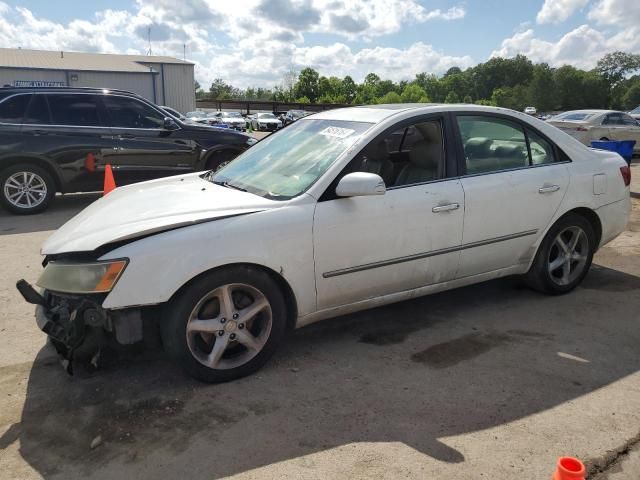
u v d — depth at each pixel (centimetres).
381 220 359
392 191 369
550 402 307
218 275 314
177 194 377
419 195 375
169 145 879
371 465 255
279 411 300
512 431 280
